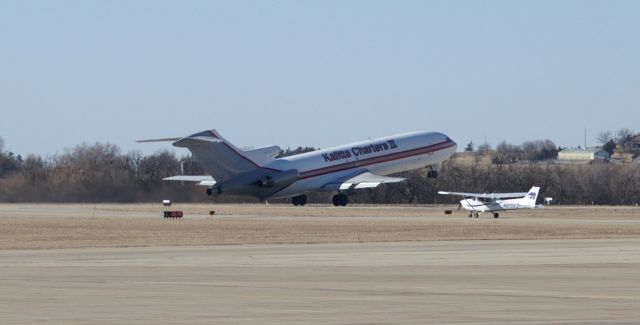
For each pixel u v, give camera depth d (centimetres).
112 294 4709
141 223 12188
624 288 4956
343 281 5341
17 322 3781
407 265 6372
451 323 3741
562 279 5416
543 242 8800
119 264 6519
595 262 6550
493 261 6662
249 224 11956
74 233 10300
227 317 3922
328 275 5688
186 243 8819
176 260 6850
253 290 4891
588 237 9569
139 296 4631
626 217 14462
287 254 7400
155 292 4797
